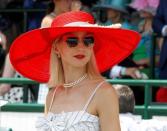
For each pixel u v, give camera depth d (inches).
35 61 422.9
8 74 679.1
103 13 791.1
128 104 527.2
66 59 377.1
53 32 378.6
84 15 382.3
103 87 367.2
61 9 609.3
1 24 859.4
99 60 414.9
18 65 422.9
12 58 417.7
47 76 424.8
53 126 369.4
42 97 641.0
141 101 733.9
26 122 642.8
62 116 367.2
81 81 377.7
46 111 388.8
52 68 389.1
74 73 378.3
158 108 629.9
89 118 362.6
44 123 374.3
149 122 511.2
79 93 372.5
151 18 796.6
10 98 679.7
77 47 374.3
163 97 713.6
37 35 399.2
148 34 786.8
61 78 386.9
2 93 680.4
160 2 751.1
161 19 748.6
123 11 785.6
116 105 364.2
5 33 853.8
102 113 363.3
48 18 593.0
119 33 387.2
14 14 866.1
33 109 641.0
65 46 376.8
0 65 779.4
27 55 417.7
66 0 611.8
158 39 794.2
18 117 644.1
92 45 378.6
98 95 365.7
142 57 783.1
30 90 671.1
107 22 783.7
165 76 733.9
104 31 377.7
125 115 525.0
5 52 778.2
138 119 538.3
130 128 508.1
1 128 527.2
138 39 395.9
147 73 769.6
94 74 378.9
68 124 364.2
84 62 374.6
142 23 800.3
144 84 624.4
